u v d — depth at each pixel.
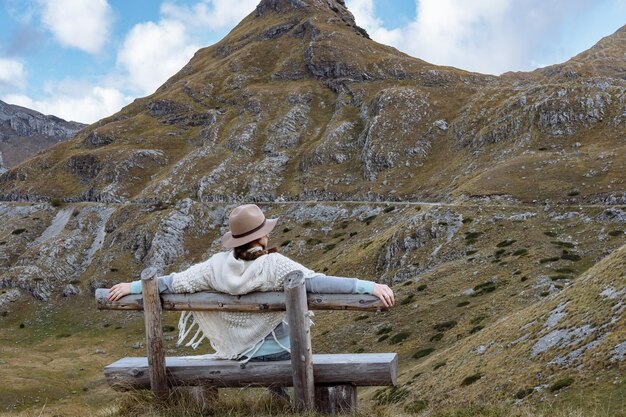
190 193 190.50
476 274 87.75
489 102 182.50
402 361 67.00
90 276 163.75
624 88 155.62
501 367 42.72
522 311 55.12
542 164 130.12
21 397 84.25
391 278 109.00
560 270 78.88
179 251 166.12
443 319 74.88
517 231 101.50
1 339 134.62
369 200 164.62
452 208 117.56
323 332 87.88
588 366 35.06
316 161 192.00
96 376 97.12
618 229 89.75
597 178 118.06
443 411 9.55
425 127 189.25
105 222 190.75
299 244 150.38
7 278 159.50
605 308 40.66
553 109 154.75
